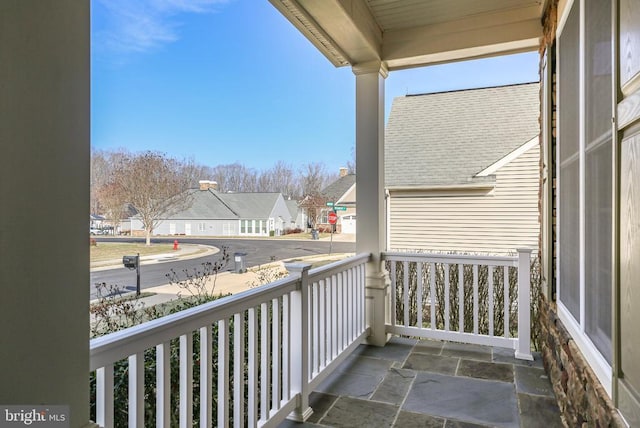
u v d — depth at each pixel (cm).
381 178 387
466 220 677
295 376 248
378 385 298
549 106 288
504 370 324
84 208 109
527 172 642
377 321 385
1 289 88
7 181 89
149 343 141
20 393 92
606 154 165
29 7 94
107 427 124
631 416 132
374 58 368
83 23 109
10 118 90
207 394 170
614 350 146
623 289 139
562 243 253
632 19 131
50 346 99
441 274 525
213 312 172
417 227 705
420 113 851
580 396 200
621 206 142
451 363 340
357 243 390
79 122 107
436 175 716
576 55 218
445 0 321
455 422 245
